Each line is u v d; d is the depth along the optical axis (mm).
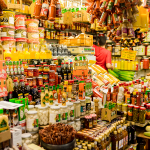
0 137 1474
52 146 1700
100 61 4762
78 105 2449
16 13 4047
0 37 2922
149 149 3535
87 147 2250
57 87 2676
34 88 2482
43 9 2883
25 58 3125
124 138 2918
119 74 5246
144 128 3602
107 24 3299
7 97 2123
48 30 4664
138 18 3395
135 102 3227
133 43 4656
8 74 2299
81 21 5012
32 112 1986
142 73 6660
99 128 2582
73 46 4316
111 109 2957
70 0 5133
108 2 3066
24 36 3197
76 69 2988
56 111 2109
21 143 1685
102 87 3674
